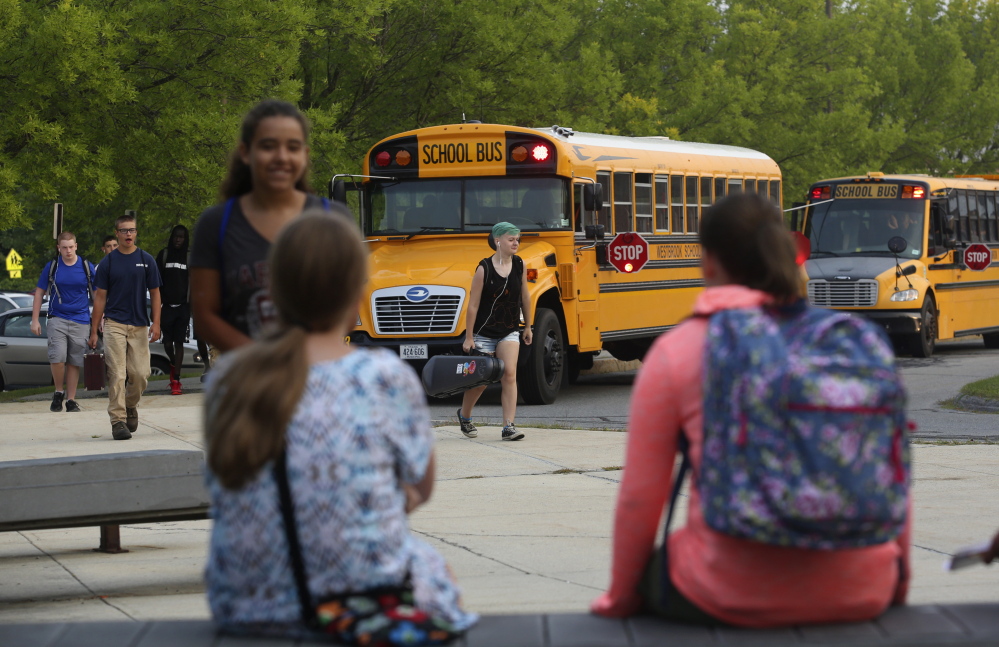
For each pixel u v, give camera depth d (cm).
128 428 1686
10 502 740
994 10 6825
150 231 3416
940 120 6425
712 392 418
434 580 442
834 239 3322
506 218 2191
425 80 3834
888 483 402
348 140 3838
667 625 456
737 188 2811
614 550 462
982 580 773
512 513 1105
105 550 947
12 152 2786
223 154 2986
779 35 5181
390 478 428
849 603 441
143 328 1667
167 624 464
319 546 418
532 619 468
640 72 4712
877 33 6141
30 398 2320
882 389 402
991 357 3200
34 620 679
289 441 418
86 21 2633
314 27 3278
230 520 427
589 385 2572
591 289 2250
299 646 428
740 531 407
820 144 5216
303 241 427
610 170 2328
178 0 2898
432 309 2050
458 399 2259
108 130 2886
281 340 424
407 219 2223
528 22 3775
